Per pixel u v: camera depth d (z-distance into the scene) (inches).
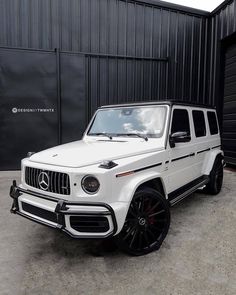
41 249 135.8
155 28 358.3
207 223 166.2
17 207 135.5
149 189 131.3
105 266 119.8
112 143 150.9
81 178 111.7
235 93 340.5
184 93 383.6
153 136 153.9
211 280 109.2
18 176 293.1
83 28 329.4
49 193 119.2
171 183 156.8
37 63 317.4
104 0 333.1
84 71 332.8
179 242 141.2
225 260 123.9
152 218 132.3
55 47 323.0
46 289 104.5
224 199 213.8
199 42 385.7
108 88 346.3
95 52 336.2
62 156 127.9
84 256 128.6
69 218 111.0
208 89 393.4
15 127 318.7
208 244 139.1
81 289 104.4
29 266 120.5
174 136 152.3
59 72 324.8
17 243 142.2
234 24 327.6
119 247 122.4
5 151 318.3
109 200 113.0
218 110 368.8
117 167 116.6
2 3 303.3
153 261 123.4
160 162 143.5
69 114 333.1
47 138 328.5
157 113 161.0
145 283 107.6
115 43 342.3
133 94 356.5
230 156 350.6
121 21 341.7
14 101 315.6
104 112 183.2
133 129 163.3
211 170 212.8
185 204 201.8
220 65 364.8
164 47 365.1
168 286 105.6
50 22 318.3
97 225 111.9
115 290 103.6
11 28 308.3
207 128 213.5
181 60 376.8
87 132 183.3
